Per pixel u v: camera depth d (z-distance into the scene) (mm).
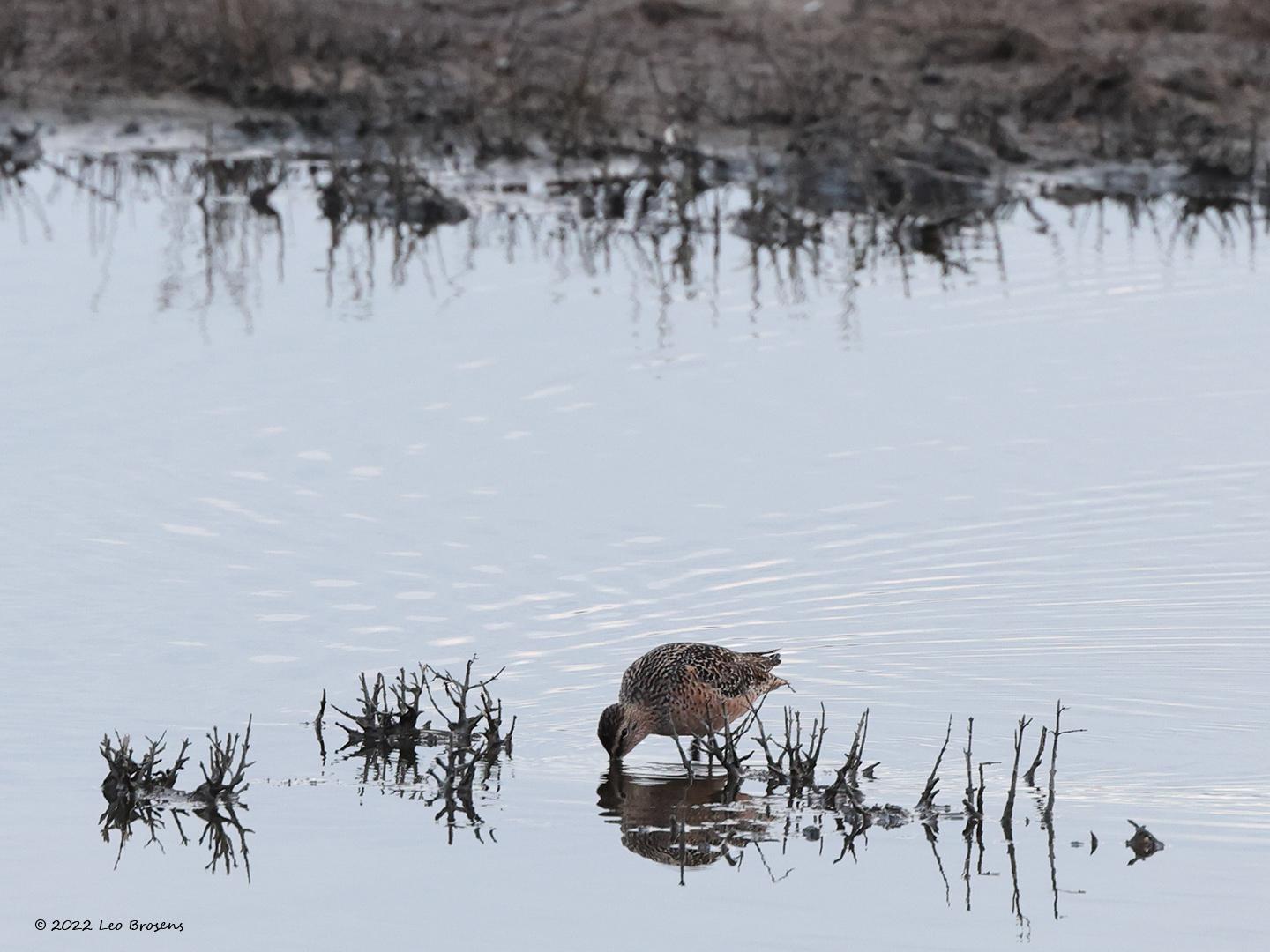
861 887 20656
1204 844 21297
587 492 31484
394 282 42625
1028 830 21734
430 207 48250
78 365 36844
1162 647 26234
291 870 21031
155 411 34688
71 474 31781
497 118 55219
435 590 27953
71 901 20297
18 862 21094
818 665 25984
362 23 59938
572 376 36812
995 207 49312
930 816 22141
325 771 23359
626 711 23828
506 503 31016
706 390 36156
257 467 32312
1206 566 28797
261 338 38562
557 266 44156
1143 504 31109
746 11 61156
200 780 22938
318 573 28422
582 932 19719
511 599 27734
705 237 46719
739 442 33688
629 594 27922
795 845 21672
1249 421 34625
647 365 37500
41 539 29266
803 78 55469
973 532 30078
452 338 38844
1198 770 23062
